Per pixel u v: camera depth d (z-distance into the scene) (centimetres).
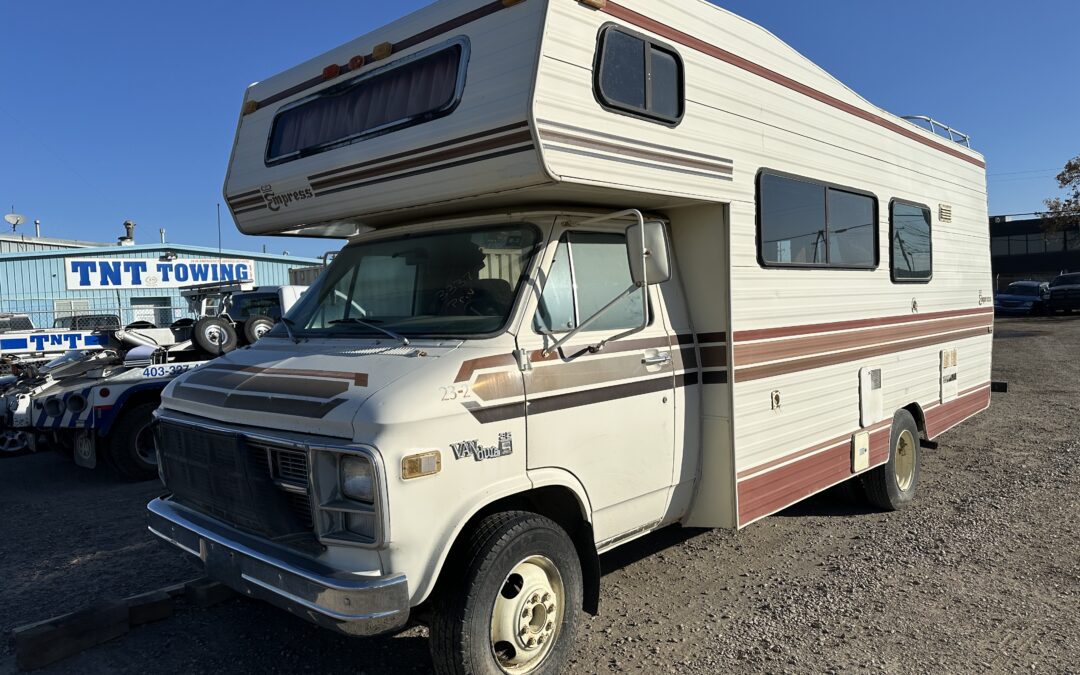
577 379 368
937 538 563
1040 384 1320
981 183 859
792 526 602
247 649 401
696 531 591
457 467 314
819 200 538
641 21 385
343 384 326
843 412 562
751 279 458
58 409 772
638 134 379
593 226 407
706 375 447
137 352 853
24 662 379
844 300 564
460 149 356
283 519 318
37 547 571
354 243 458
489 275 382
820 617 436
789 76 509
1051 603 448
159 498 409
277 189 457
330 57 439
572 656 393
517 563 333
